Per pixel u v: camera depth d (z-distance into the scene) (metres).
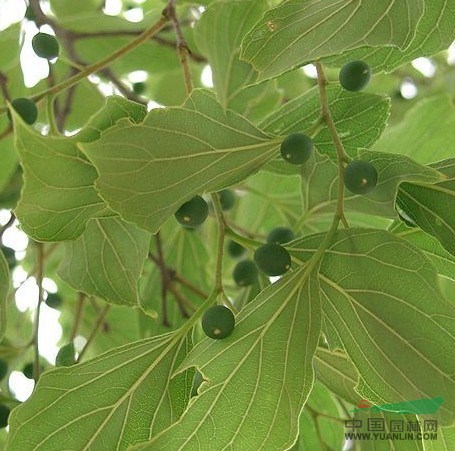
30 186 0.30
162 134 0.30
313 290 0.31
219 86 0.45
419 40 0.36
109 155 0.30
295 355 0.31
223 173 0.32
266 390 0.31
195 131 0.31
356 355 0.30
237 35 0.44
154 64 0.52
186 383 0.33
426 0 0.35
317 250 0.31
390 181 0.32
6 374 0.39
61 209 0.31
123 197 0.30
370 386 0.30
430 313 0.30
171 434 0.30
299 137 0.31
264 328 0.31
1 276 0.35
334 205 0.37
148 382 0.32
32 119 0.34
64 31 0.50
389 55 0.36
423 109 0.45
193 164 0.31
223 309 0.31
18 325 0.51
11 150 0.47
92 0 0.56
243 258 0.46
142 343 0.33
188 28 0.51
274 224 0.50
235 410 0.30
